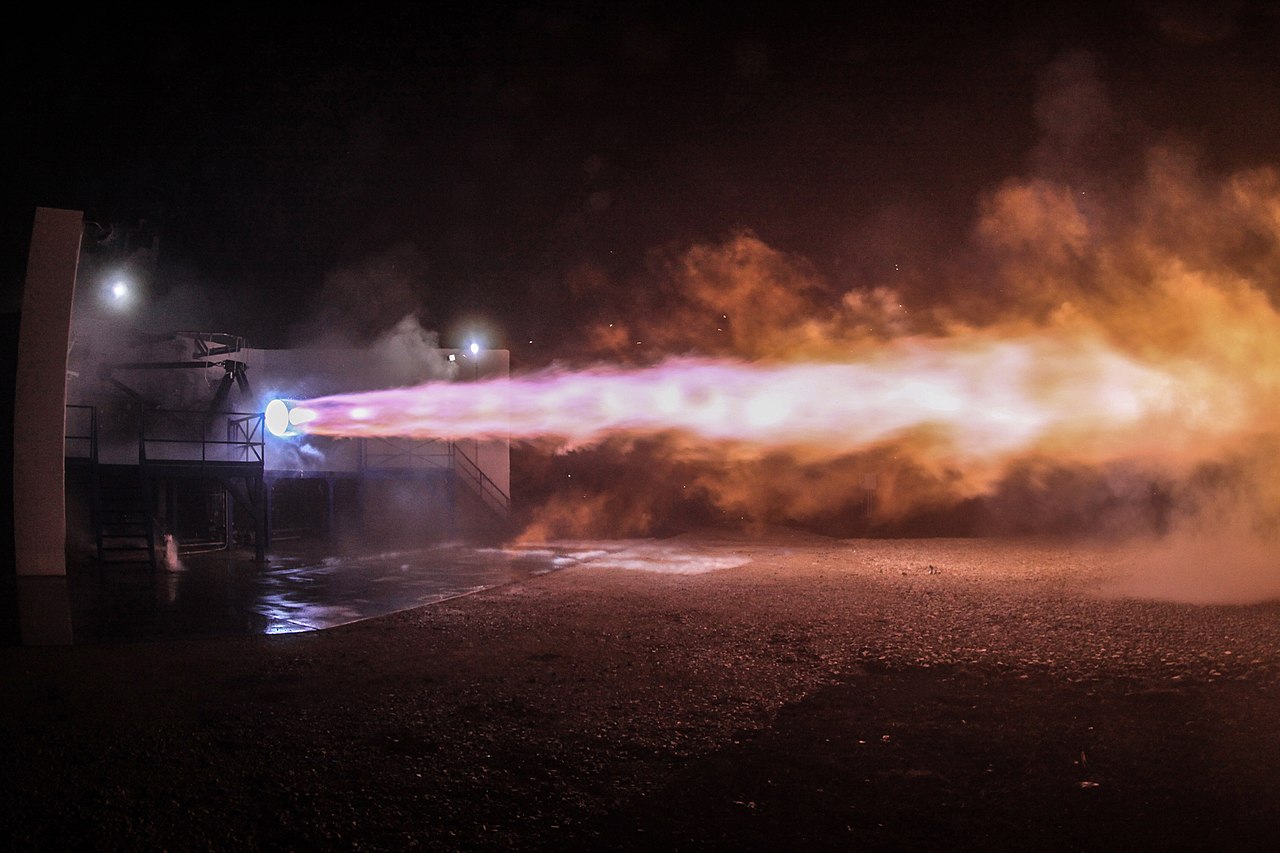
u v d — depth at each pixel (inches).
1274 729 261.3
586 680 332.8
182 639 406.3
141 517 776.9
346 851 189.5
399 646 394.6
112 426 815.1
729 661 364.2
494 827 202.1
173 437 855.7
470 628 438.6
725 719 283.3
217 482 889.5
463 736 264.8
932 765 240.7
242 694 310.0
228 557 788.6
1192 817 202.2
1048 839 193.5
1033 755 246.4
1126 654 361.4
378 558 785.6
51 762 237.8
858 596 540.7
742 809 212.8
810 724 277.7
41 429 604.7
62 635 412.8
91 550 741.9
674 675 340.2
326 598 538.0
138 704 295.7
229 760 242.1
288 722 277.3
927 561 748.6
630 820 206.4
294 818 205.2
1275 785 219.3
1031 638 398.6
